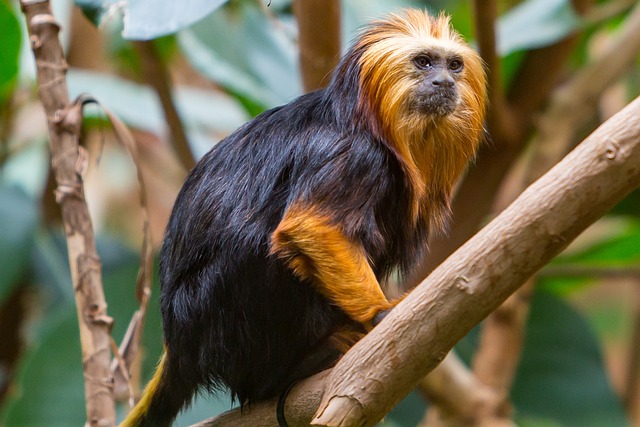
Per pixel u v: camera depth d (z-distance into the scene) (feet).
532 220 17.93
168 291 24.88
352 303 22.13
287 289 23.57
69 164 26.27
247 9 43.37
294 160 23.72
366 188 23.44
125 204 66.39
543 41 36.24
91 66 53.83
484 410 37.29
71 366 37.76
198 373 24.59
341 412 19.40
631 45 40.32
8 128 48.73
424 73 25.93
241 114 47.03
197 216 24.49
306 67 31.86
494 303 18.58
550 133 39.83
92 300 25.89
